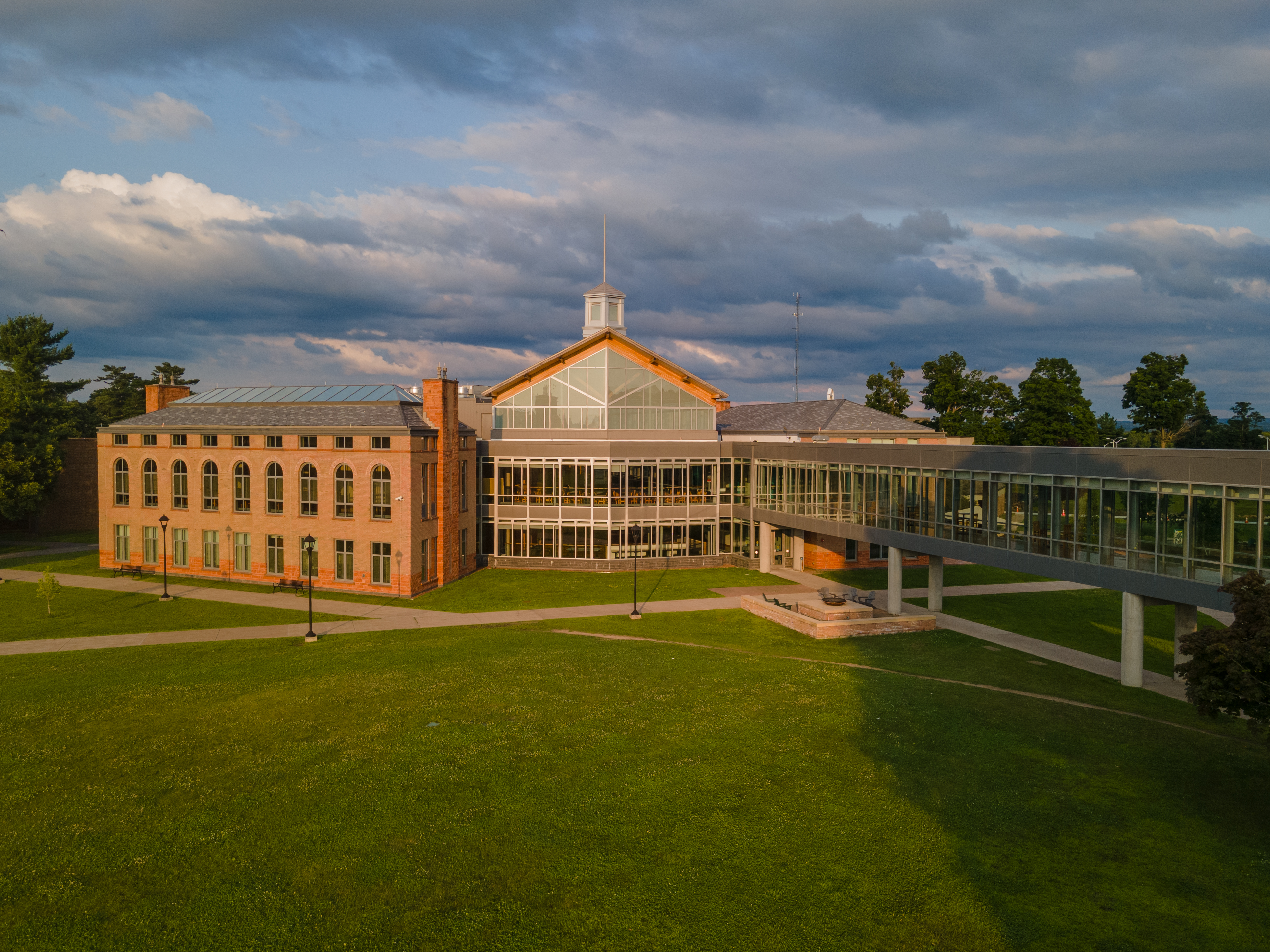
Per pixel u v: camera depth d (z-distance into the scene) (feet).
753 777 61.00
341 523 144.46
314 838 51.31
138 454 160.35
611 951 41.55
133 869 47.80
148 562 161.27
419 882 46.96
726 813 55.36
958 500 113.50
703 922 43.88
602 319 194.08
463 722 71.56
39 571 162.50
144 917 43.50
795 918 44.24
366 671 89.20
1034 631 116.78
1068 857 50.85
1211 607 78.79
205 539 156.04
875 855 50.52
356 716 72.95
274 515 149.59
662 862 49.39
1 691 83.20
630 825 53.52
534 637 111.86
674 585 154.30
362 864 48.62
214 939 41.98
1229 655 54.80
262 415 157.48
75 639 111.34
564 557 172.45
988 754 66.54
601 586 152.66
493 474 174.09
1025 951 41.81
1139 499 86.79
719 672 89.92
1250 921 44.45
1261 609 55.57
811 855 50.42
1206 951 41.83
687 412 182.19
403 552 140.15
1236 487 76.38
